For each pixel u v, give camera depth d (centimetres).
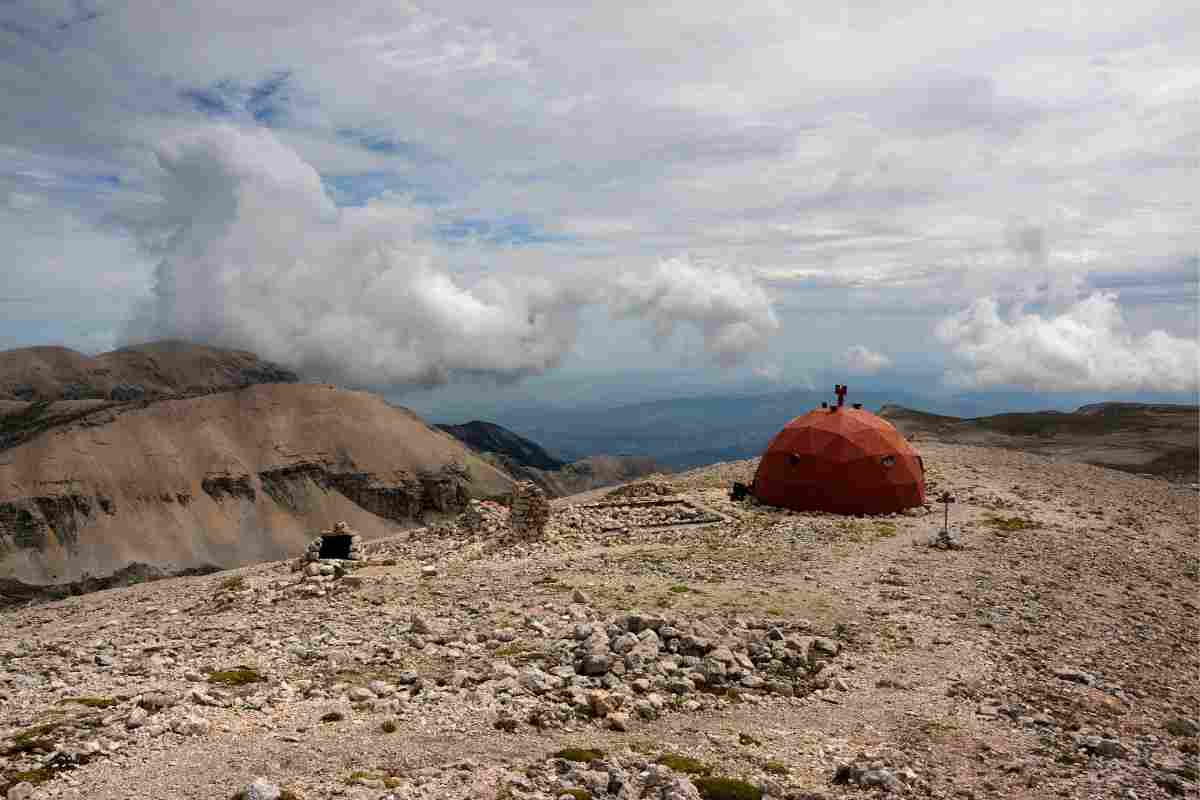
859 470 4291
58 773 1019
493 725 1253
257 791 941
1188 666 2006
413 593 2466
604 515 4209
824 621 2117
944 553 3198
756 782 1103
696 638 1736
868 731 1381
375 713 1305
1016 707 1532
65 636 2539
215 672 1541
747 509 4391
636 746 1217
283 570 3859
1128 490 5672
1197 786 1202
